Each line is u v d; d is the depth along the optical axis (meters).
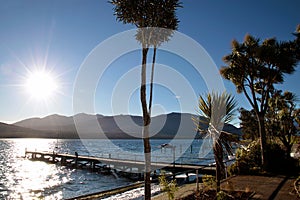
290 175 11.42
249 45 13.28
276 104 16.20
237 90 14.23
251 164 12.84
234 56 13.56
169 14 6.48
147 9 6.37
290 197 7.51
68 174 31.36
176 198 7.64
